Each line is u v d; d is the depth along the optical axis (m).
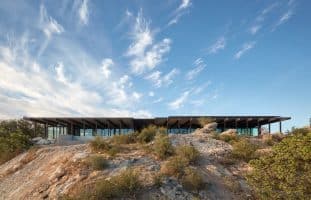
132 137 27.25
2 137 32.16
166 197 16.56
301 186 13.67
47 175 20.80
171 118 46.03
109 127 56.59
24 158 26.16
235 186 18.23
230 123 51.75
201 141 25.97
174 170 18.69
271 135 30.38
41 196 18.17
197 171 19.34
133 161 20.56
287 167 14.23
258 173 15.33
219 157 22.38
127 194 16.58
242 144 23.77
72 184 18.34
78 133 57.44
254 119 46.91
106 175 18.78
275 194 14.60
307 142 14.60
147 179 17.91
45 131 51.84
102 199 16.03
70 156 22.52
